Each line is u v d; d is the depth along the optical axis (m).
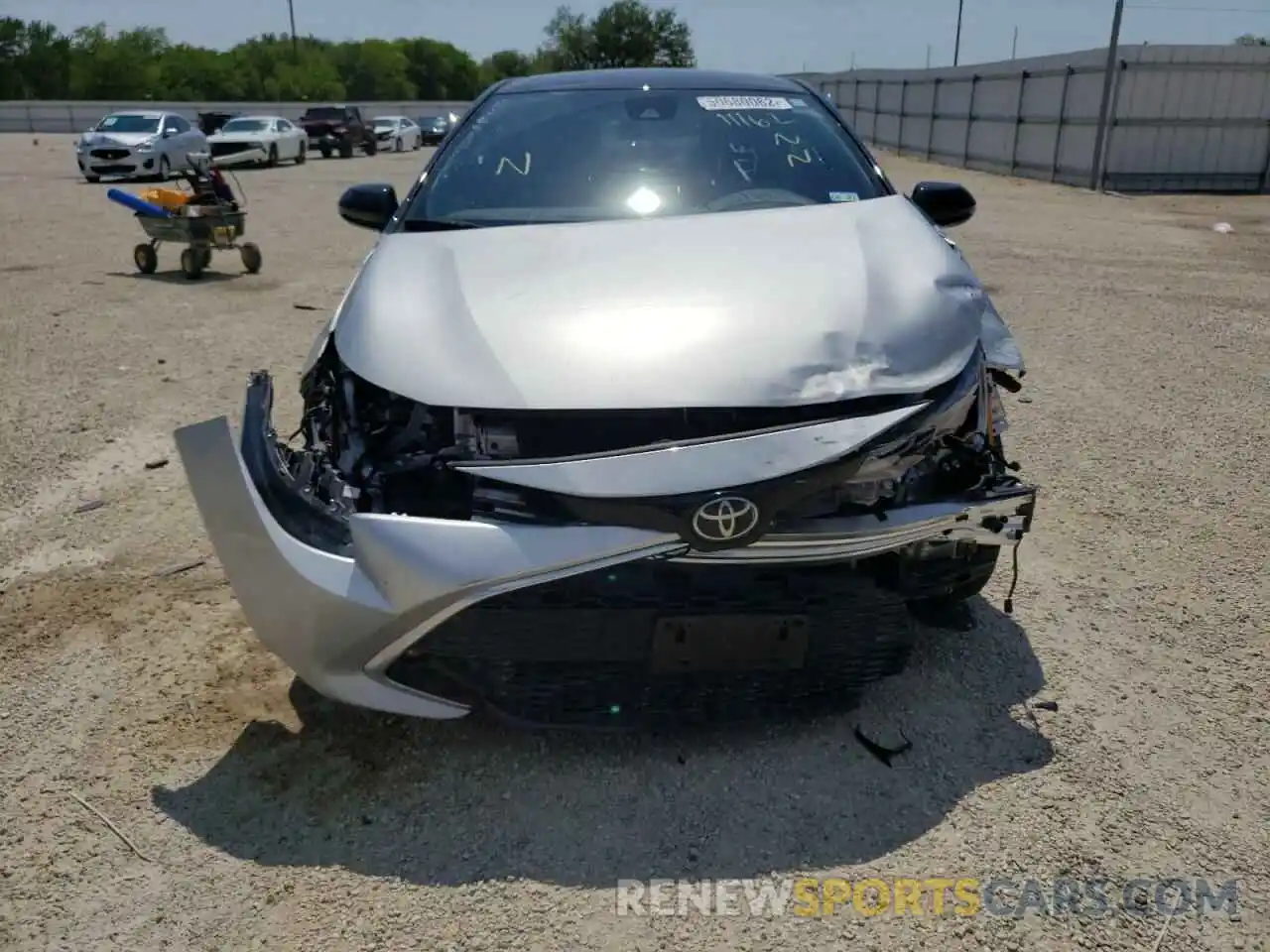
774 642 2.43
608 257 2.84
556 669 2.48
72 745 2.72
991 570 2.92
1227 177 20.80
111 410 5.49
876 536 2.37
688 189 3.38
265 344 6.98
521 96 3.93
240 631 3.26
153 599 3.46
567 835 2.38
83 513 4.17
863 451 2.27
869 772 2.58
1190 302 8.49
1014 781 2.54
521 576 2.22
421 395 2.40
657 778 2.56
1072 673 3.00
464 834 2.39
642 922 2.14
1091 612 3.35
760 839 2.36
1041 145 23.19
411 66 81.75
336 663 2.42
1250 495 4.30
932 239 3.09
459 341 2.51
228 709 2.86
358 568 2.31
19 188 18.94
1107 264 10.64
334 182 21.08
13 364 6.45
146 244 9.88
